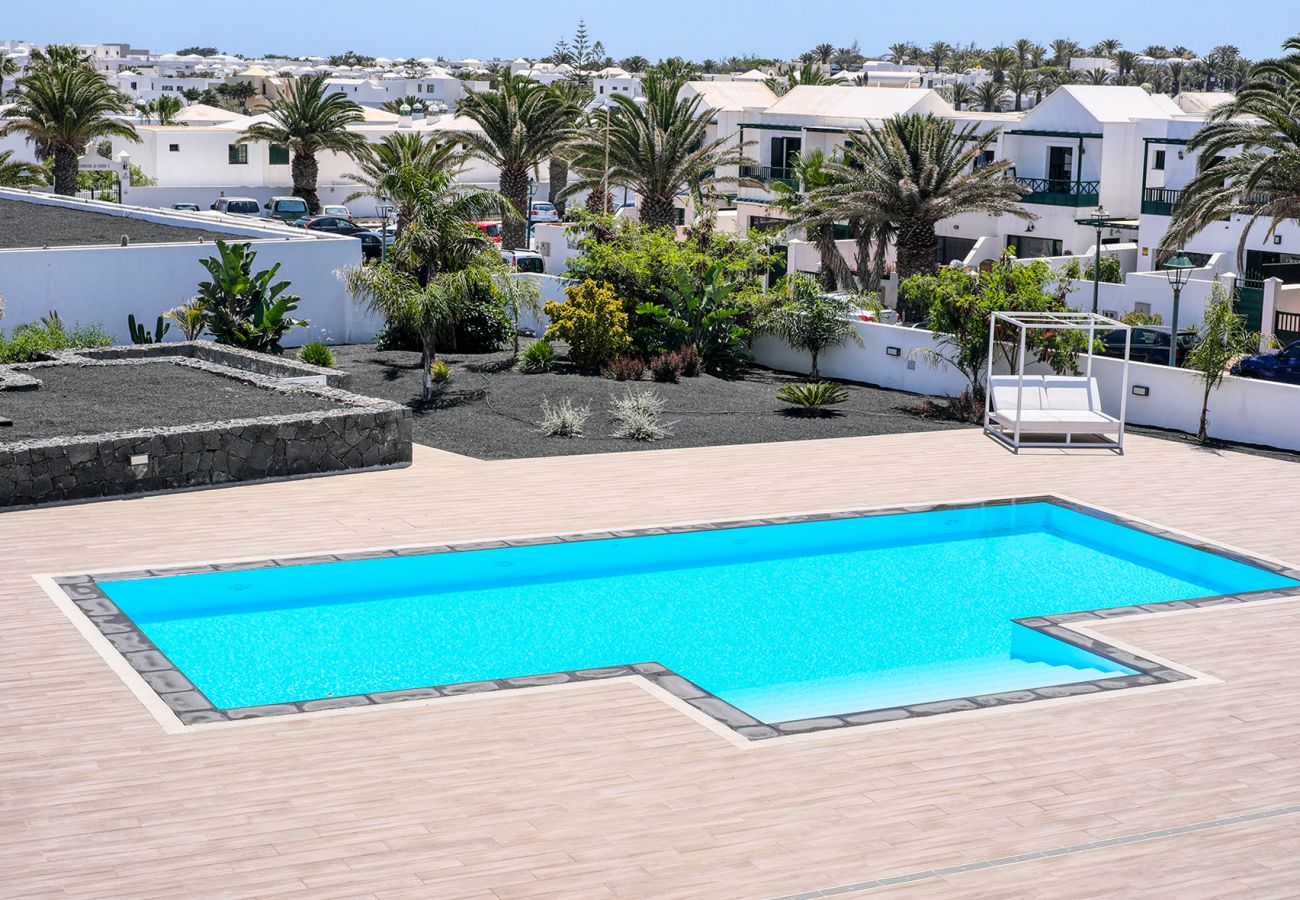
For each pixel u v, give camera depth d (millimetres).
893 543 16500
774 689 11766
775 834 8656
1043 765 9797
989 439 21266
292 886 7895
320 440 17906
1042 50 146750
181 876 7992
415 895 7812
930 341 24781
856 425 21922
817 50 177250
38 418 17844
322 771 9508
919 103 50438
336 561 14391
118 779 9297
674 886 7973
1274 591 14203
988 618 13812
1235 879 8164
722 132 57719
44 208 35688
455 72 198375
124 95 68812
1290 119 29000
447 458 19125
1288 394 20844
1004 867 8273
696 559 15641
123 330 26141
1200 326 29625
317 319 28094
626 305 26906
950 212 35312
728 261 27062
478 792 9203
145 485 16703
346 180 65812
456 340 27312
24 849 8289
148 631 12945
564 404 21719
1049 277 23453
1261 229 36906
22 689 10828
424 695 11000
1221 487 18609
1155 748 10133
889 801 9164
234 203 54688
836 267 37750
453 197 26625
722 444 20406
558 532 15648
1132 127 44719
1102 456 20359
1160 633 12867
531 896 7824
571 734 10250
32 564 13953
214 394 19609
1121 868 8281
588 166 46375
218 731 10172
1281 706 11016
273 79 139750
